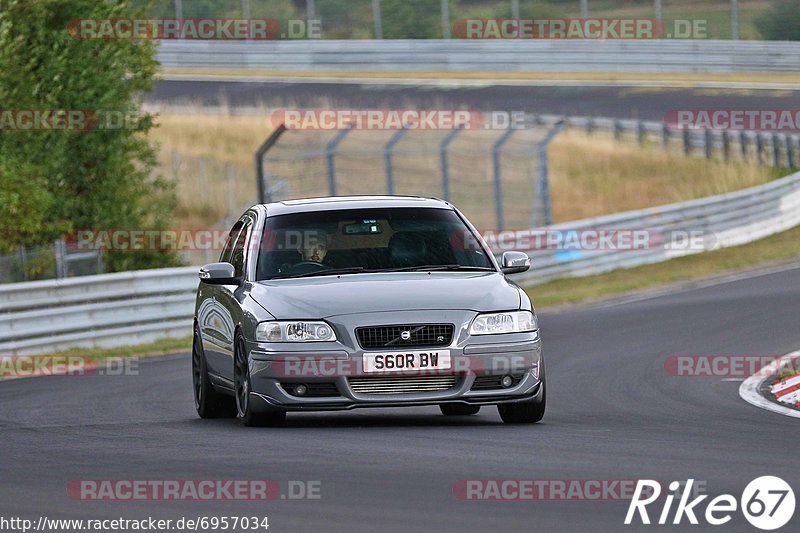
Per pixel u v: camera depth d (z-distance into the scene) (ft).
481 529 59.31
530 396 97.66
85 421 110.73
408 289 98.32
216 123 462.60
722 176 404.57
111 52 266.57
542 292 261.44
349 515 62.95
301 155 268.62
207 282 106.93
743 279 255.91
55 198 264.52
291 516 63.26
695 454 81.87
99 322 194.18
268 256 105.60
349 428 97.76
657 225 297.94
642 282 262.26
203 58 553.64
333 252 105.29
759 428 97.09
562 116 447.83
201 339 115.24
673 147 435.53
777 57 469.98
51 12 259.80
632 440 89.15
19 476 77.36
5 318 179.32
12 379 160.25
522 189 395.96
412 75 515.50
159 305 205.16
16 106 248.11
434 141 421.59
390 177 276.82
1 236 238.48
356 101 467.52
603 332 188.85
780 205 337.72
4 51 244.42
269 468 77.20
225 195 388.37
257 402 97.04
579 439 89.71
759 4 487.20
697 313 204.44
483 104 453.99
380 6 536.83
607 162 424.05
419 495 67.72
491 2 524.11
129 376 157.07
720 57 479.41
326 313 95.81
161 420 111.34
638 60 490.90
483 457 80.48
